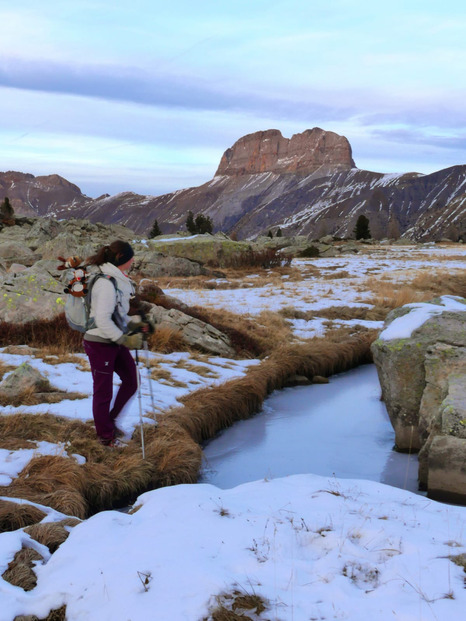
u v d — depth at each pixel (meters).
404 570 2.93
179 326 12.76
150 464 6.12
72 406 7.45
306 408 9.82
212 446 7.86
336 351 12.95
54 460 5.76
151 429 7.00
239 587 2.78
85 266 5.87
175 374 10.09
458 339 7.32
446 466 5.90
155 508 3.89
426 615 2.53
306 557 3.17
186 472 6.25
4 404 7.30
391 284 24.67
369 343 14.05
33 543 3.61
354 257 42.38
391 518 3.65
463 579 2.83
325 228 161.88
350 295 21.83
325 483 4.42
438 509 3.91
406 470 6.87
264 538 3.31
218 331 13.03
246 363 12.00
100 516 3.73
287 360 11.87
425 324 7.79
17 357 9.77
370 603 2.66
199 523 3.54
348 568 3.00
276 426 8.80
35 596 2.92
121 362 6.25
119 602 2.73
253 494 4.14
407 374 7.50
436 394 7.03
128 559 3.10
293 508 3.81
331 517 3.63
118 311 5.88
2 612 2.80
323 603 2.69
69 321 5.92
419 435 7.34
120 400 6.35
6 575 3.16
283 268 33.66
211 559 3.07
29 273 13.23
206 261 34.47
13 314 11.81
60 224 37.25
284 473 6.80
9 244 27.36
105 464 6.02
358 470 6.89
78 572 3.04
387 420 9.02
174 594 2.74
